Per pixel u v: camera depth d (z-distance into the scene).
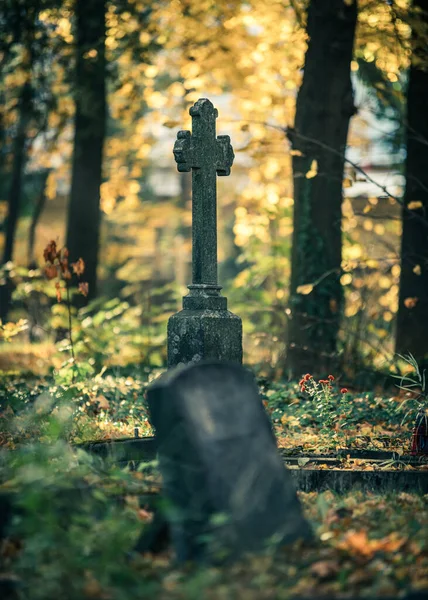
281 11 18.39
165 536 5.41
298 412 10.38
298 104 14.80
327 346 14.48
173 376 5.41
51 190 26.69
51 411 9.10
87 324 15.38
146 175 39.06
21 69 19.20
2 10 18.11
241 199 22.34
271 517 5.17
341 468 7.89
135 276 33.66
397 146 18.55
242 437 5.33
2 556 5.15
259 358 16.61
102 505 5.58
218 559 4.91
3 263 26.20
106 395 11.12
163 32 19.31
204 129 9.11
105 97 19.14
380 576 4.80
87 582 4.66
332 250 14.66
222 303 9.00
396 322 14.66
